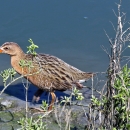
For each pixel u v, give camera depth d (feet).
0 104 46.65
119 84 31.68
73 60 57.31
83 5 71.67
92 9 70.28
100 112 35.06
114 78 33.06
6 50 48.03
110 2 71.46
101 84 49.44
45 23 67.10
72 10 70.44
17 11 70.38
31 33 64.28
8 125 41.96
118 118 33.17
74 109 43.83
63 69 47.52
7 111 45.09
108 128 34.01
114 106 33.14
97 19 67.41
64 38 62.80
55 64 47.44
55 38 62.90
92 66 55.77
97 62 56.80
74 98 46.39
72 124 41.65
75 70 48.06
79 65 56.03
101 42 61.26
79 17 68.54
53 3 72.74
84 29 65.00
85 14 69.21
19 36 63.57
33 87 51.52
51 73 46.96
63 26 66.23
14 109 45.60
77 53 59.06
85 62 56.75
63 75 47.26
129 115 31.99
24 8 71.26
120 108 32.73
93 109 35.63
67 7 71.41
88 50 59.67
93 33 63.77
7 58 58.18
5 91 50.11
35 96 47.96
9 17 68.80
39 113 44.47
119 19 35.45
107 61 57.00
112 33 63.26
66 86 47.65
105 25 65.62
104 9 69.87
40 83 47.09
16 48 48.11
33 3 72.74
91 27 65.41
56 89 47.55
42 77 46.93
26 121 31.65
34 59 47.24
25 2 72.84
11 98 48.14
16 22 67.41
